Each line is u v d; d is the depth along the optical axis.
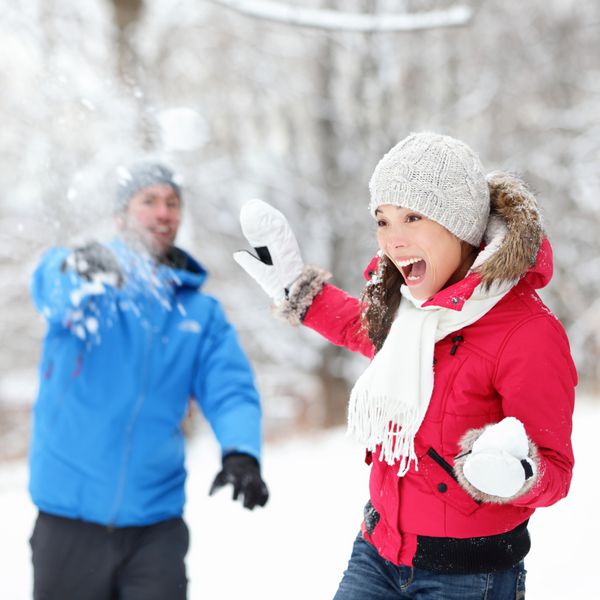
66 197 6.73
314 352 35.03
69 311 6.30
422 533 4.54
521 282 4.52
